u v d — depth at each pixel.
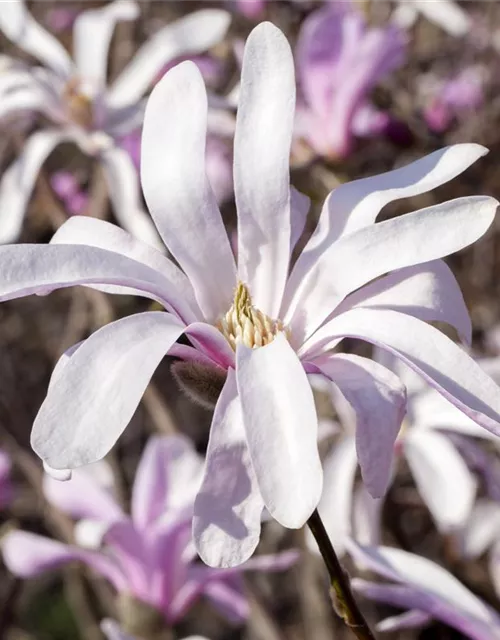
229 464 0.41
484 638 0.46
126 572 0.55
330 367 0.42
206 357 0.43
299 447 0.39
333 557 0.43
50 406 0.40
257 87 0.44
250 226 0.44
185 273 0.45
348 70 0.64
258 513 0.40
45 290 0.42
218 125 0.65
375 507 0.58
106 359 0.41
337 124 0.65
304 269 0.44
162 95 0.44
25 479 0.80
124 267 0.42
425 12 0.77
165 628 0.55
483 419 0.40
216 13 0.67
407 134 0.66
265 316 0.44
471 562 0.58
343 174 0.65
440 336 0.42
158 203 0.44
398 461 0.61
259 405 0.40
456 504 0.56
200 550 0.40
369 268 0.43
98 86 0.65
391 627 0.48
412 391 0.57
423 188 0.44
